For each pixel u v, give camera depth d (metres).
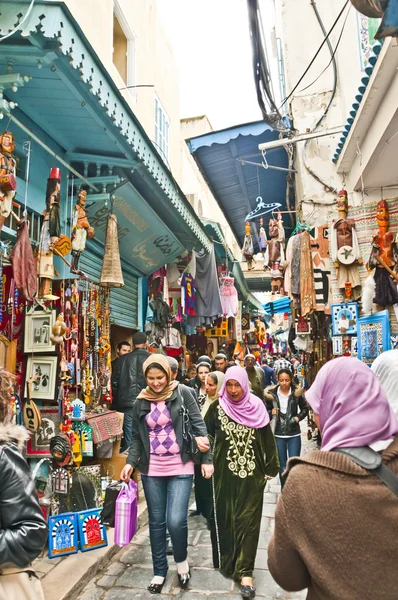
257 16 3.90
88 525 3.77
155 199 6.33
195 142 7.24
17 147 3.97
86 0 5.76
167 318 8.31
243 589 3.09
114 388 5.89
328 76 6.93
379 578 1.11
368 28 6.16
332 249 4.74
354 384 1.35
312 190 6.70
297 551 1.24
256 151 8.00
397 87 3.96
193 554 3.85
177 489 3.31
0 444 1.60
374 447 1.27
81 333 4.65
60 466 3.87
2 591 1.53
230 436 3.48
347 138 5.30
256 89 4.80
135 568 3.60
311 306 5.18
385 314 3.96
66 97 3.69
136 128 4.34
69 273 4.93
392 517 1.13
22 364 4.20
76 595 3.14
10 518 1.53
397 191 5.97
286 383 5.35
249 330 18.34
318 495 1.20
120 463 4.97
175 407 3.38
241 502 3.34
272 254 6.81
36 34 2.81
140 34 8.08
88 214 5.19
